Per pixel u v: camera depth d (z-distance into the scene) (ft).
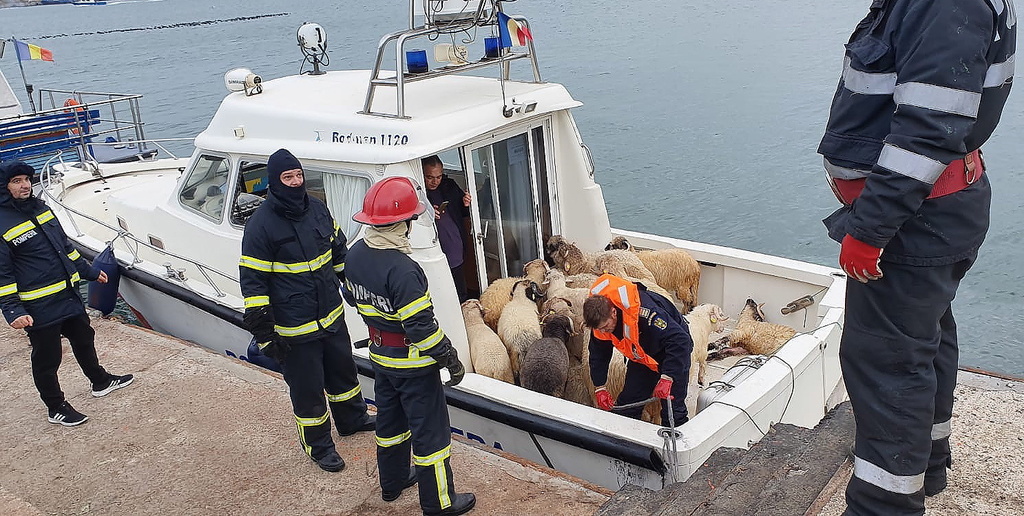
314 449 13.41
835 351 15.74
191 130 74.28
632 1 193.47
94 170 27.89
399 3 311.47
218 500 12.96
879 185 6.36
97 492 13.46
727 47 110.63
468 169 17.19
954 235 6.84
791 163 57.31
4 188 14.51
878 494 7.48
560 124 19.15
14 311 14.44
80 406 16.34
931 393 7.26
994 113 6.68
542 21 162.61
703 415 13.03
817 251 43.04
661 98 80.64
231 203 18.51
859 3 149.38
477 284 18.58
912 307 7.04
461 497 11.90
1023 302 35.81
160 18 388.98
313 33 21.48
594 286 13.89
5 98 38.58
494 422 14.66
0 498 12.48
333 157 16.21
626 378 14.66
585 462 13.60
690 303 19.43
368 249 10.72
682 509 9.70
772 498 9.18
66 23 418.51
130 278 21.04
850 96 7.02
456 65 17.10
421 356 10.87
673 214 49.26
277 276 12.15
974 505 8.82
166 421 15.52
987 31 6.09
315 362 12.92
